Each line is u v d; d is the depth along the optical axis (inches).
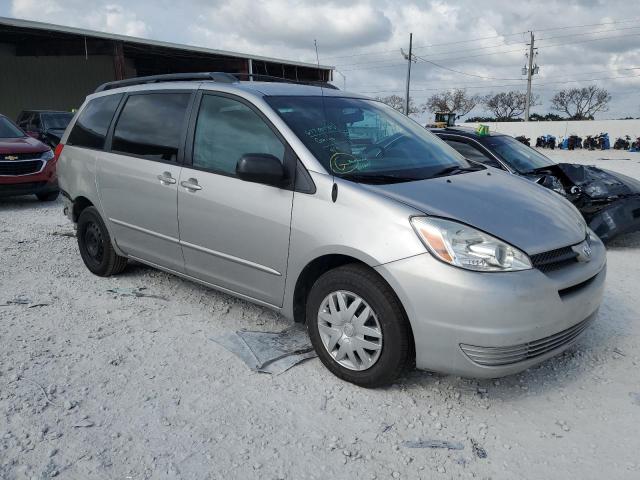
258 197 136.9
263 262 138.3
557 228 123.5
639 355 141.5
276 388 123.3
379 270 114.3
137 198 170.7
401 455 101.7
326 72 1262.3
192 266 160.1
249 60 1103.6
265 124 140.5
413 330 112.5
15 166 346.0
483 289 106.0
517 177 158.9
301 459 100.0
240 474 95.8
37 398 117.0
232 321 159.8
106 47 873.5
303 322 140.6
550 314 111.2
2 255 227.8
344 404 117.6
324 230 123.3
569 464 99.6
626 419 113.5
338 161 132.7
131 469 96.3
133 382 124.8
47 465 96.5
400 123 167.8
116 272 198.1
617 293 188.4
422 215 114.3
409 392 123.1
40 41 898.7
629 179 261.4
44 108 991.0
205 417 111.9
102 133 189.6
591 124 1718.8
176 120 163.0
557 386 126.8
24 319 159.3
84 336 148.4
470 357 108.7
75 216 207.8
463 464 99.5
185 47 973.8
